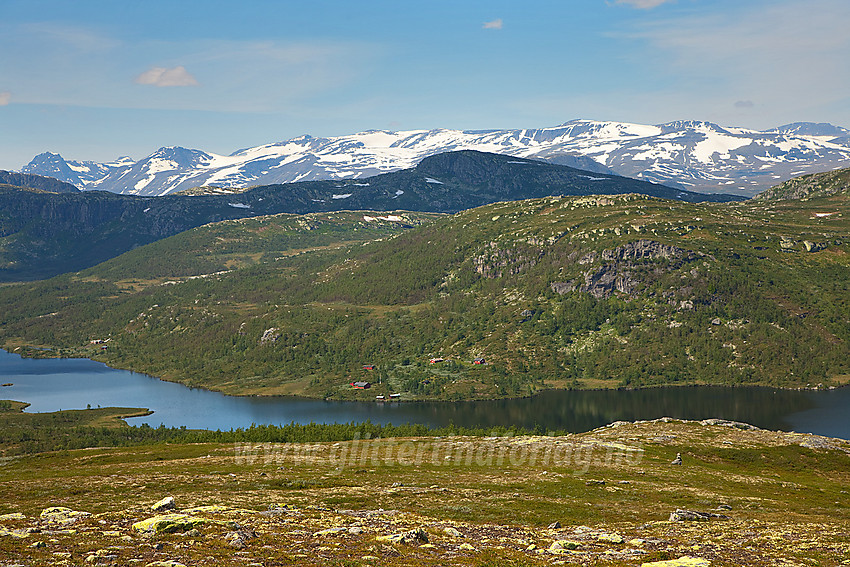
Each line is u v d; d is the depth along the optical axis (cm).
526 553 6531
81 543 6175
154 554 5797
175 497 9794
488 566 5959
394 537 6719
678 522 8581
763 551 6838
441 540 6869
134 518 7462
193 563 5578
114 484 11612
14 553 5753
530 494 10775
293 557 5888
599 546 6912
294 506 8944
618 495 10981
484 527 7875
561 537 7394
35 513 8144
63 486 11575
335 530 7000
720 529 8081
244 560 5722
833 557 6644
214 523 7081
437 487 11225
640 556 6469
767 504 10781
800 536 7638
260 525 7169
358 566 5712
